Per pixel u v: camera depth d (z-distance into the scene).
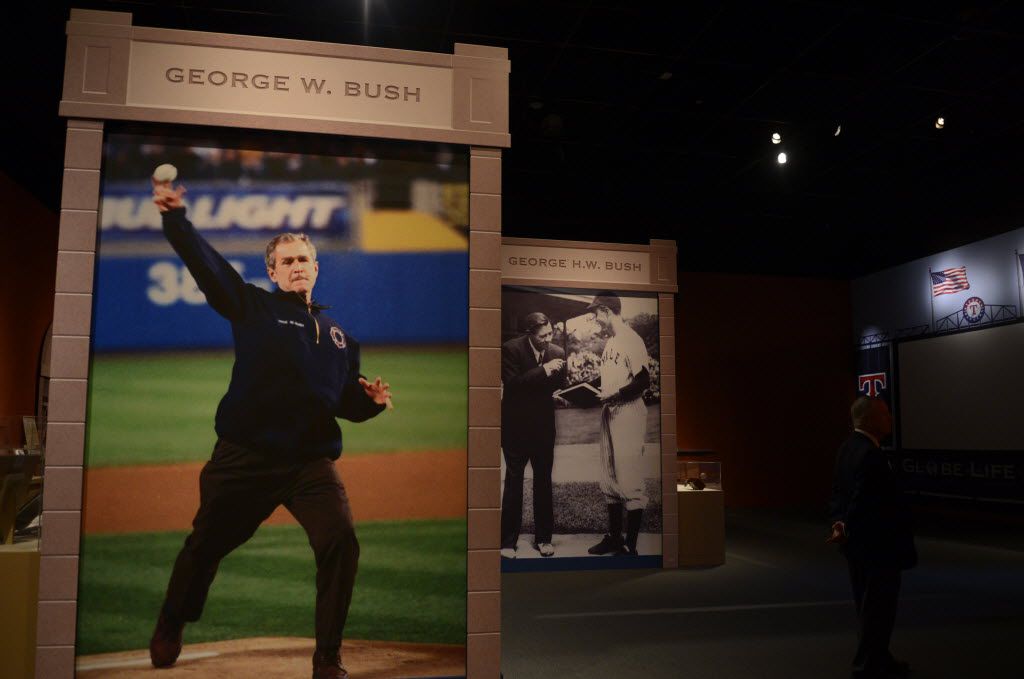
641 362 8.32
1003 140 9.48
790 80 8.04
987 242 13.00
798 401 16.06
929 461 13.91
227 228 3.43
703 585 7.15
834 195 11.47
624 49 7.43
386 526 3.41
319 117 3.50
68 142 3.31
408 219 3.58
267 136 3.49
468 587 3.42
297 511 3.35
